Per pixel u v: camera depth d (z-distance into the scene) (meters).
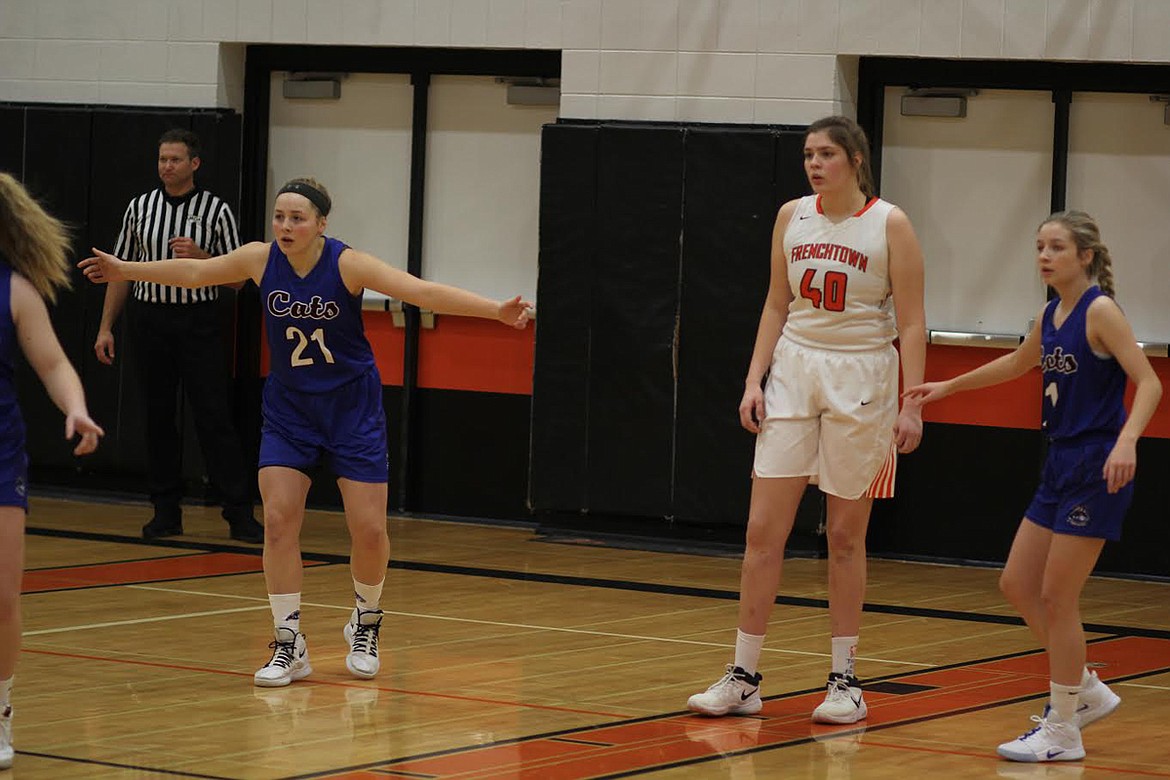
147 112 24.08
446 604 17.20
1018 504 21.22
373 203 24.16
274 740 11.32
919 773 10.81
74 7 24.53
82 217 24.41
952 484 21.50
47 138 24.53
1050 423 11.41
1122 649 15.79
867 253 12.04
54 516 22.86
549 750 11.20
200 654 14.23
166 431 21.19
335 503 24.70
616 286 21.89
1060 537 11.18
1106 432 11.14
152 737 11.32
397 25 23.09
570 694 13.05
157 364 20.97
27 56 24.78
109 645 14.52
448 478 23.95
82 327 24.45
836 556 12.31
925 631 16.44
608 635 15.69
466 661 14.29
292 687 13.10
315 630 15.56
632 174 21.77
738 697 12.41
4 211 10.13
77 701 12.39
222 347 21.03
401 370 23.98
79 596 16.94
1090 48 20.22
